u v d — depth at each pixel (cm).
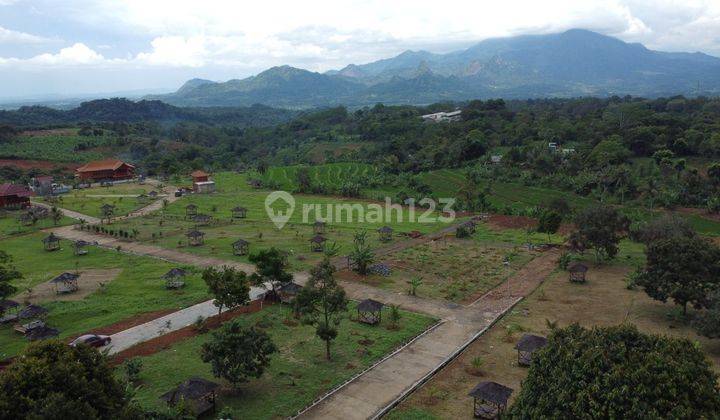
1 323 5178
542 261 7531
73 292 6125
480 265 7319
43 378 2561
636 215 10150
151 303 5697
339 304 4381
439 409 3588
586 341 2930
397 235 9238
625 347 2805
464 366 4256
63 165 18675
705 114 19050
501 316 5391
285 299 5712
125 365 3888
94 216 10875
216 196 13488
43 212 10688
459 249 8269
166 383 3853
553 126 18725
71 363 2703
